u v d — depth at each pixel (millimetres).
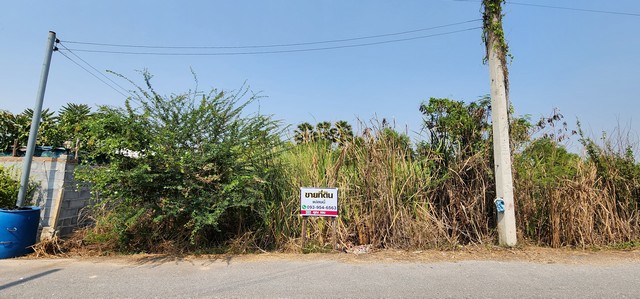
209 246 8078
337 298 4867
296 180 8812
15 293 4988
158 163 7367
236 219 8312
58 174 8734
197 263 6785
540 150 9344
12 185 8352
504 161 8164
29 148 8266
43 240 7566
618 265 6684
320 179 8906
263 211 8062
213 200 7473
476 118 9148
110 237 7980
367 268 6410
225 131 7945
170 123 7566
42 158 8820
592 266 6602
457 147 9086
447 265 6633
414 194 8570
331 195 7816
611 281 5660
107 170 7160
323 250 7824
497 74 8422
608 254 7559
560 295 5012
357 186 8727
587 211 8320
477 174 8711
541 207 8664
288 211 8508
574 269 6383
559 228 8281
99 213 8508
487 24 8680
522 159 9070
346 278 5797
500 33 8461
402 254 7508
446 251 7773
